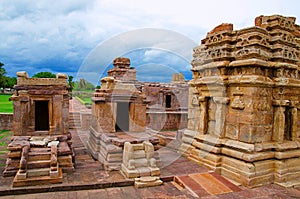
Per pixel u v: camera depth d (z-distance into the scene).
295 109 8.27
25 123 8.29
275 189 7.06
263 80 7.49
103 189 6.71
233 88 8.19
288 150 7.94
